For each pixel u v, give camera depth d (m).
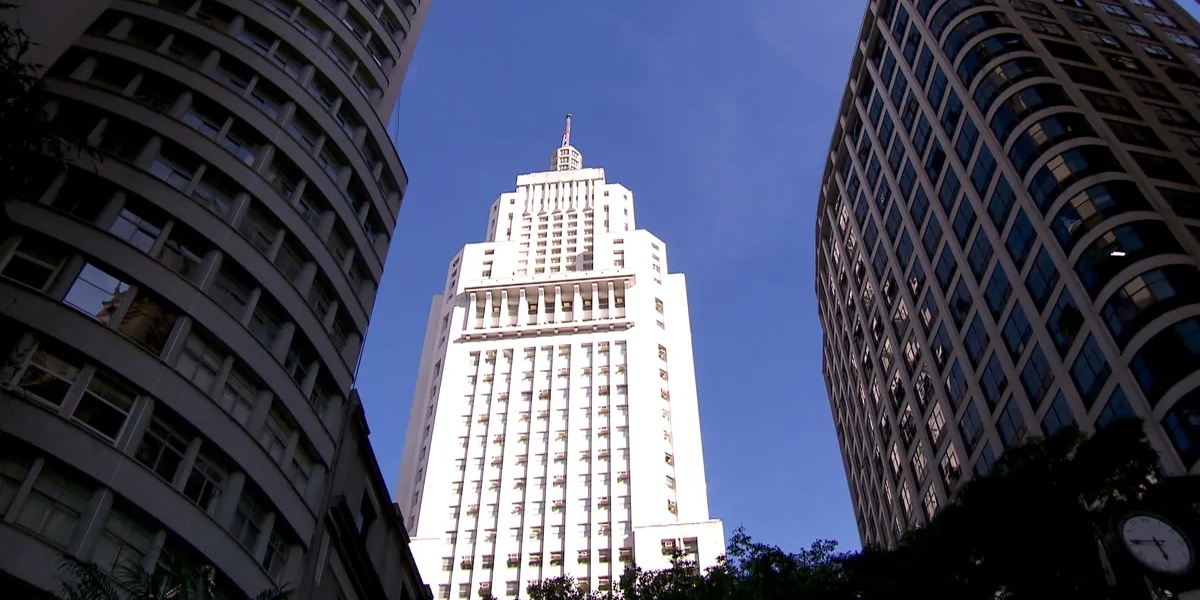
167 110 38.59
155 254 33.84
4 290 29.39
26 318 29.19
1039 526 28.69
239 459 32.16
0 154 22.45
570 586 45.59
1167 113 70.00
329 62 47.59
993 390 67.25
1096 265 58.72
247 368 34.47
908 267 83.31
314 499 36.09
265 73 43.31
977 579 29.42
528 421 116.88
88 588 20.52
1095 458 29.84
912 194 83.69
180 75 39.75
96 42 38.84
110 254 32.25
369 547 42.47
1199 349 51.78
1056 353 60.28
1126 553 22.19
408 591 46.72
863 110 96.50
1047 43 76.06
